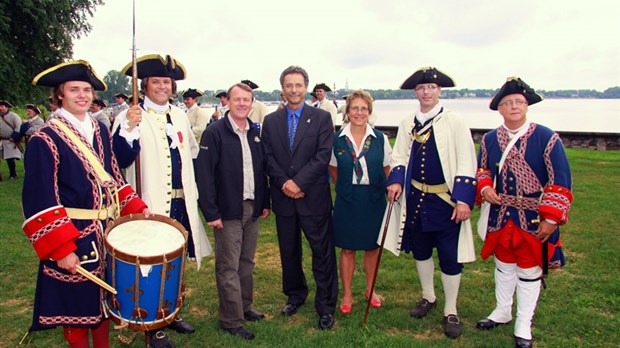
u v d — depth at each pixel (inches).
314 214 154.2
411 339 143.6
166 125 144.1
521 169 136.8
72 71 111.0
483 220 148.8
